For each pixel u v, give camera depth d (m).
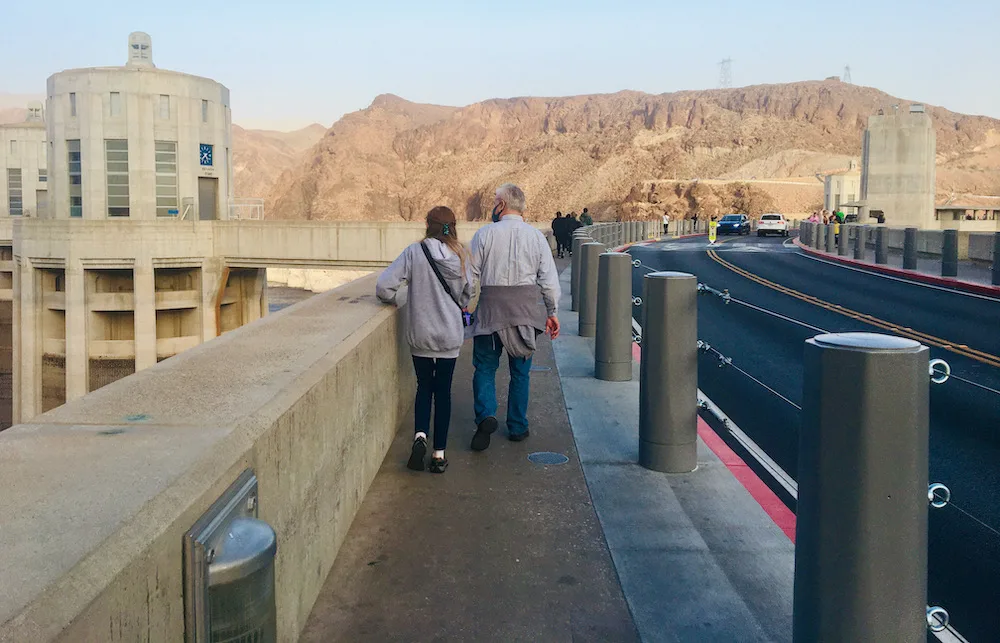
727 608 3.66
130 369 53.94
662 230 60.97
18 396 56.91
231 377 3.37
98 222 51.88
